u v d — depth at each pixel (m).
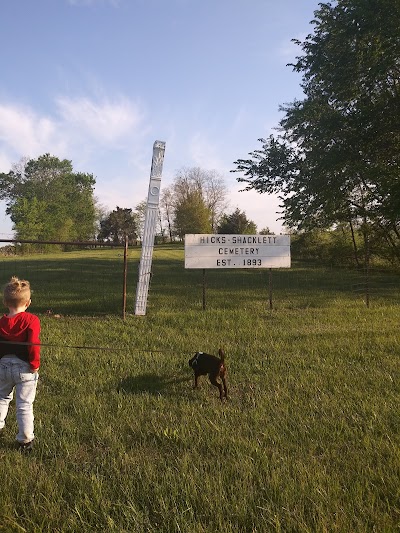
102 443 3.85
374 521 2.72
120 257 41.19
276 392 5.12
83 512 2.85
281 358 6.61
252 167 25.70
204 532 2.63
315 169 22.69
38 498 2.99
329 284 17.92
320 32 22.14
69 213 92.69
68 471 3.35
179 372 5.89
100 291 15.55
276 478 3.13
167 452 3.71
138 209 89.75
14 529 2.72
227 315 10.29
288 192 25.36
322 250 35.12
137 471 3.31
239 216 74.00
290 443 3.80
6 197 94.25
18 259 37.75
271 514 2.77
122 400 4.82
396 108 20.00
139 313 10.40
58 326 9.05
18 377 3.69
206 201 79.38
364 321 9.77
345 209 24.38
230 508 2.85
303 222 25.61
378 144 21.41
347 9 20.16
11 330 3.74
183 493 3.00
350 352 6.94
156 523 2.74
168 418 4.35
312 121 23.30
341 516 2.74
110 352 6.87
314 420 4.27
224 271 26.05
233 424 4.21
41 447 3.76
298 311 11.00
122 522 2.75
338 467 3.38
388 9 18.42
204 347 7.27
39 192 90.38
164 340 7.75
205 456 3.60
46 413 4.50
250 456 3.56
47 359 6.47
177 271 25.89
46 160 92.25
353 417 4.32
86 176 99.38
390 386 5.34
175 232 83.75
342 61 21.14
